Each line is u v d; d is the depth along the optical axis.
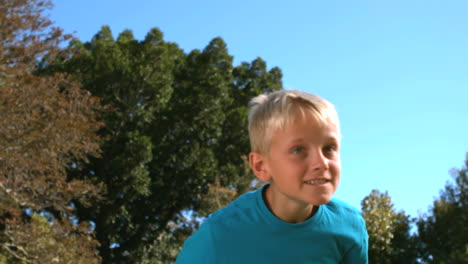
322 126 0.98
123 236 21.11
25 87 11.12
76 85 12.99
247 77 25.95
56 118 11.77
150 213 21.70
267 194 1.20
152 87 20.56
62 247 11.23
